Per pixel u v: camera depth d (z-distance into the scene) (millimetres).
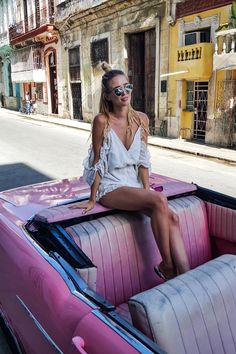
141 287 2568
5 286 2566
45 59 23750
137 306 1730
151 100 15172
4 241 2570
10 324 2676
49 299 1985
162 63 13734
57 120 21125
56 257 2117
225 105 11258
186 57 12188
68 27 20250
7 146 12352
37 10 24344
